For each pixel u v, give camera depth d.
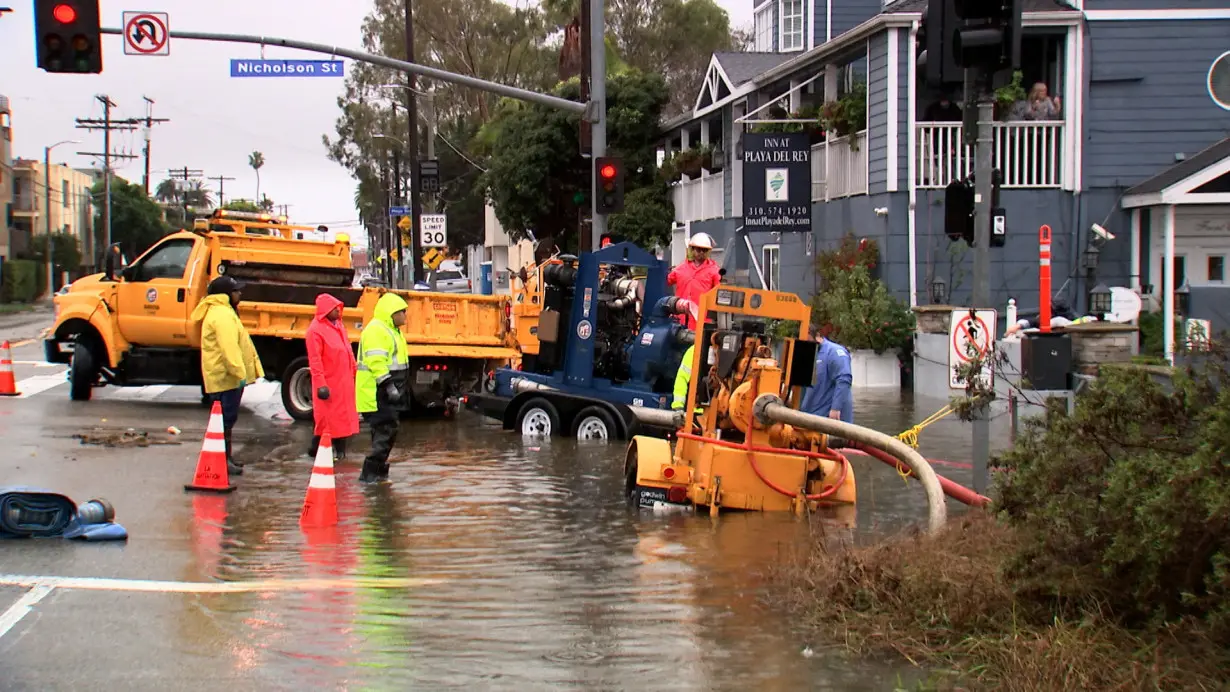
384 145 69.50
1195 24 20.23
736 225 28.38
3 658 5.83
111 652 5.95
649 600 7.02
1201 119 20.38
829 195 23.64
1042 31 20.27
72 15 17.27
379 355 11.26
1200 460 5.30
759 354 9.90
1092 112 20.30
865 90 22.39
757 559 8.09
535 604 6.93
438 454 13.21
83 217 90.62
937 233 20.48
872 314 19.97
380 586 7.34
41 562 7.76
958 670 5.61
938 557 6.82
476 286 69.12
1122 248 20.44
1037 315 20.20
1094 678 5.20
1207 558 5.47
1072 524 6.09
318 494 9.22
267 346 16.45
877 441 8.59
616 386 14.54
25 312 59.50
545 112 35.88
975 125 9.95
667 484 9.90
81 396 17.59
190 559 7.97
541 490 10.90
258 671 5.69
